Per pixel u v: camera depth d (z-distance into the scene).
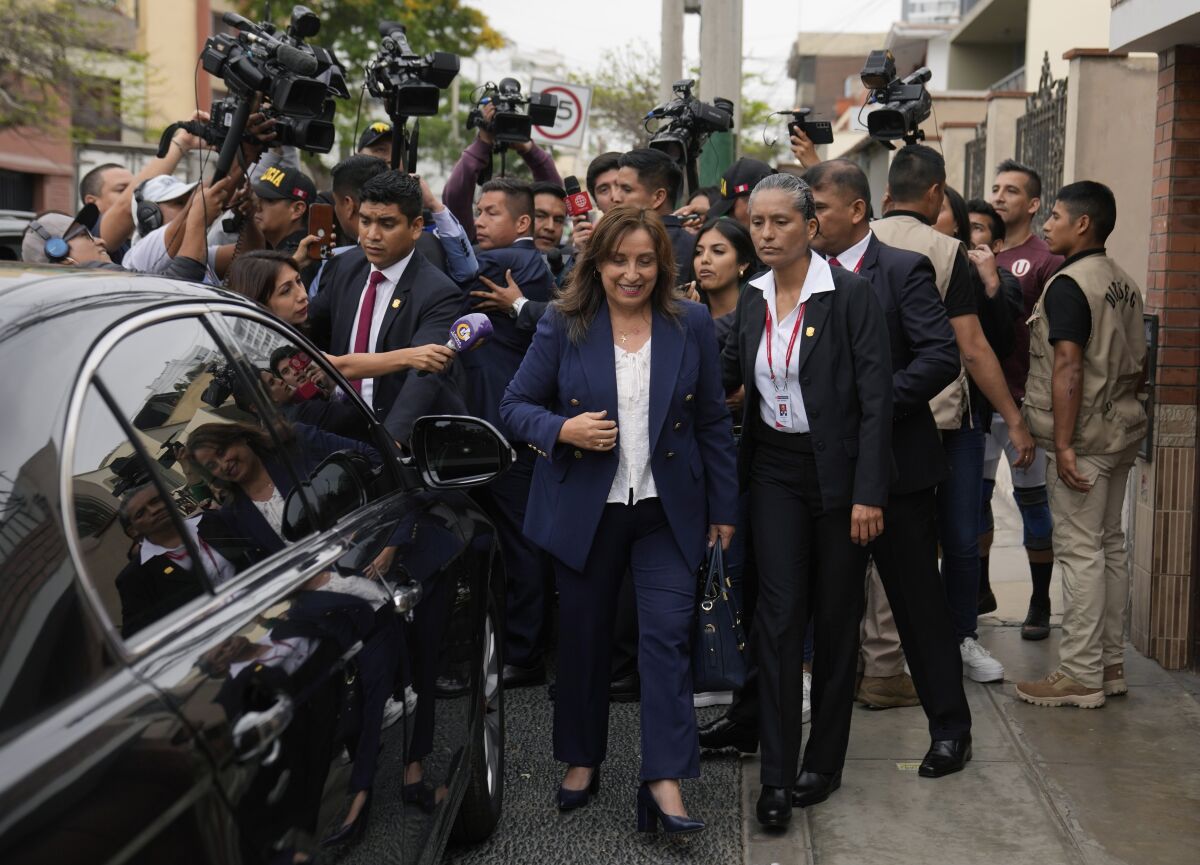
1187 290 5.35
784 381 3.93
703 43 9.55
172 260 4.52
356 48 28.06
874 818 3.99
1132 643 5.73
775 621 3.92
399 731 2.67
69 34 21.55
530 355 3.88
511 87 6.25
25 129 24.86
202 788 1.67
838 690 4.04
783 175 3.94
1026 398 5.02
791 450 3.97
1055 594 6.63
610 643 3.96
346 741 2.26
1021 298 5.62
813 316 3.90
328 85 4.91
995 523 8.57
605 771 4.40
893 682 4.98
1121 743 4.57
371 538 2.82
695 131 6.83
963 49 30.31
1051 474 4.95
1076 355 4.73
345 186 5.05
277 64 4.54
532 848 3.82
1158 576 5.42
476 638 3.56
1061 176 9.41
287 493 2.51
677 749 3.71
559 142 10.95
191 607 1.95
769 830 3.90
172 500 2.02
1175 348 5.35
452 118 44.81
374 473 3.19
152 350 2.12
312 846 2.03
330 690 2.19
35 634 1.55
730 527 3.89
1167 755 4.46
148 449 1.99
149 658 1.75
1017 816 3.99
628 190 5.61
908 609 4.25
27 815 1.37
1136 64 8.59
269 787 1.86
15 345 1.78
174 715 1.68
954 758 4.29
